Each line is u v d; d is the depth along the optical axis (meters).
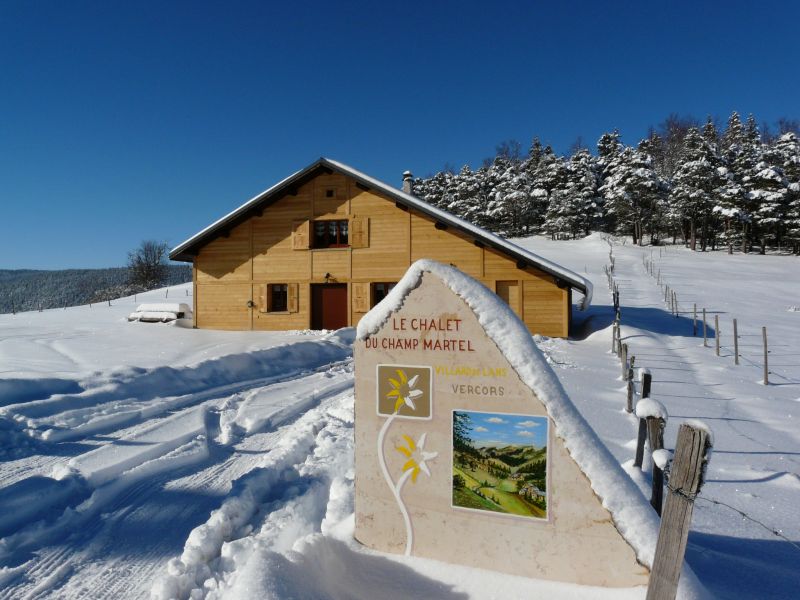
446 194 83.69
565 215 68.62
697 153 59.84
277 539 3.88
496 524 3.05
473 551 3.10
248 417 7.71
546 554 2.92
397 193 19.17
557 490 2.91
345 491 4.65
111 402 7.88
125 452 5.78
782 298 27.83
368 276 20.05
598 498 2.82
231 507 4.38
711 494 4.71
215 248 21.55
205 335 17.36
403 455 3.32
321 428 7.05
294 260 20.80
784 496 4.66
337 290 20.64
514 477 3.02
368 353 3.44
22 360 11.16
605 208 74.06
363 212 20.17
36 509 4.46
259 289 21.06
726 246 62.91
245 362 11.66
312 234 20.73
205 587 3.29
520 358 3.05
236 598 2.48
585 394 8.84
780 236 58.53
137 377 8.99
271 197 20.78
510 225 76.25
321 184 20.66
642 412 4.05
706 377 11.05
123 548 3.96
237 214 20.67
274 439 6.77
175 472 5.52
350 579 3.06
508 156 108.44
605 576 2.78
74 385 8.34
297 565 2.78
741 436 6.70
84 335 16.14
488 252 18.73
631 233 73.12
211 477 5.38
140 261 65.88
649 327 18.89
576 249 57.75
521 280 18.30
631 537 2.73
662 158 96.56
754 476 5.20
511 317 3.15
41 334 16.30
